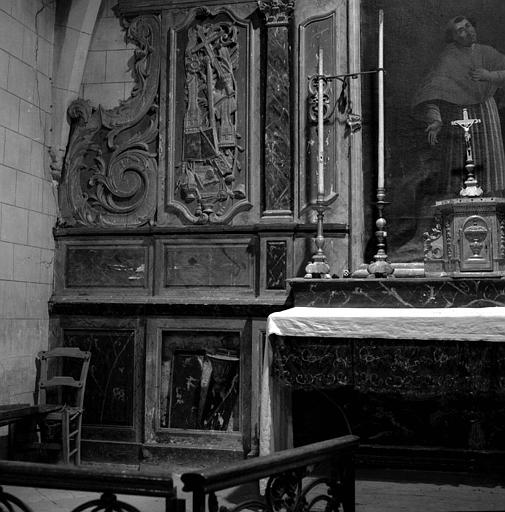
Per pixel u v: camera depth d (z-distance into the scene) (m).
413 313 4.10
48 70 5.70
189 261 5.49
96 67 5.86
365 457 4.92
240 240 5.42
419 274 5.06
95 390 5.47
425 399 4.70
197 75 5.68
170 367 5.41
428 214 5.17
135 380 5.42
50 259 5.65
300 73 5.48
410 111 5.29
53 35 5.77
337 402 5.05
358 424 5.00
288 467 2.51
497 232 4.50
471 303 4.38
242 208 5.48
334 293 4.60
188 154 5.62
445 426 4.86
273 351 4.22
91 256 5.66
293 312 4.32
